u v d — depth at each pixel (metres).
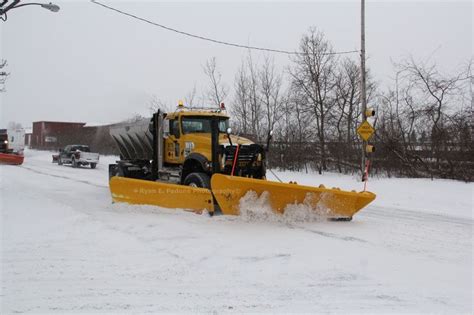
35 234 6.54
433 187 14.96
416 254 5.98
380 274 5.00
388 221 8.82
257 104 26.70
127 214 8.48
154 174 10.50
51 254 5.49
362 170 17.55
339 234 7.18
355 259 5.62
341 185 16.89
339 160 21.66
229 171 8.69
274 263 5.33
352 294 4.31
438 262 5.58
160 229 7.08
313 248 6.14
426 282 4.73
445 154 17.58
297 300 4.12
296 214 8.08
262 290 4.38
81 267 4.99
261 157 9.11
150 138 11.55
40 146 57.94
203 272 4.91
